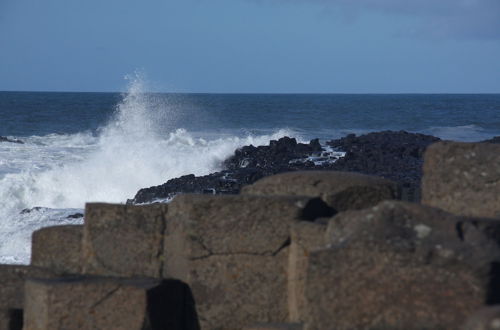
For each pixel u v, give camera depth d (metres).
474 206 12.45
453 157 12.67
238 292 12.55
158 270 13.33
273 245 12.41
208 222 12.59
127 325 12.22
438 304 9.71
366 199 13.19
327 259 10.14
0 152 61.97
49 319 12.29
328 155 45.16
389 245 9.91
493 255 9.74
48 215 33.81
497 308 8.08
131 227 13.45
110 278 12.90
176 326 12.65
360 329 9.99
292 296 12.09
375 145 45.41
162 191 36.66
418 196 22.31
